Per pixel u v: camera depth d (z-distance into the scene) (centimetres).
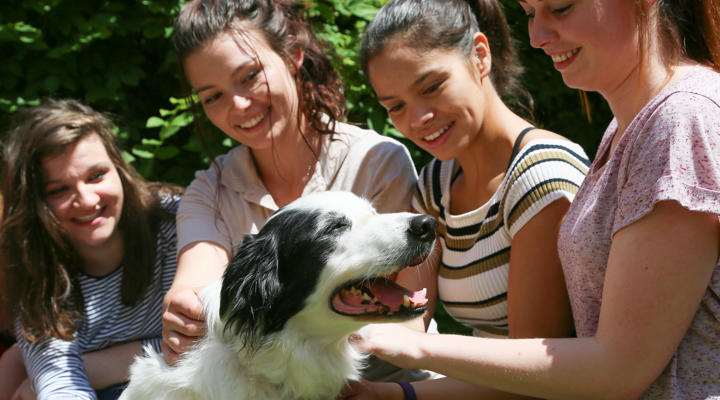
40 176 336
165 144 453
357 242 248
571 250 227
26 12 438
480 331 312
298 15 348
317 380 261
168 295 292
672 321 192
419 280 310
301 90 338
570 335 273
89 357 347
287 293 254
